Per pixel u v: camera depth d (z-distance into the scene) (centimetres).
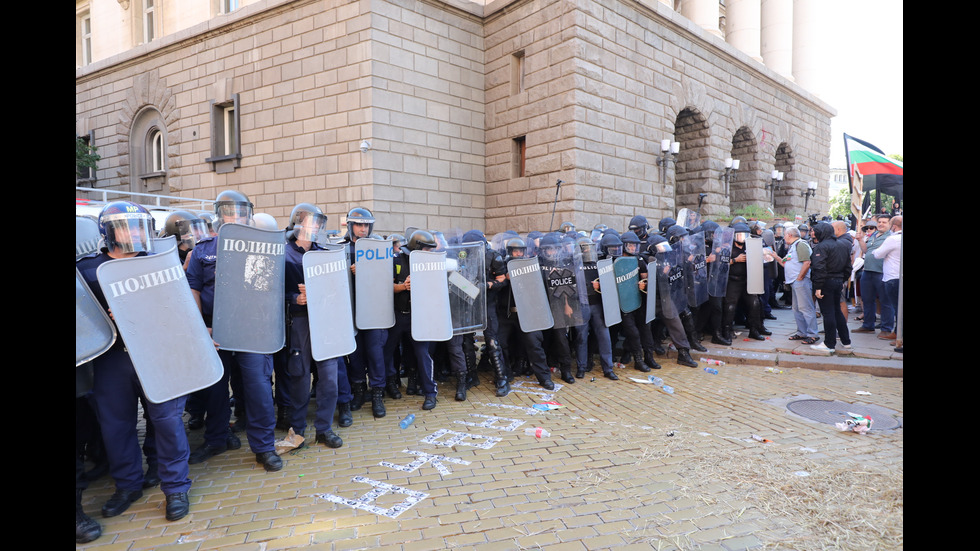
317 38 1366
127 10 1947
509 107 1466
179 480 329
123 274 312
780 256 1038
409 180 1367
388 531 308
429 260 540
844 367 680
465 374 589
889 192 1146
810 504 329
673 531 304
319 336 432
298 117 1411
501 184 1498
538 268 625
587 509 331
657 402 565
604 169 1380
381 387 532
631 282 691
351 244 544
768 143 2156
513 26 1441
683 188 1848
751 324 846
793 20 2673
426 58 1396
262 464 405
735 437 454
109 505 331
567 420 511
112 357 329
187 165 1681
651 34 1512
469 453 429
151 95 1764
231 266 379
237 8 1574
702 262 765
